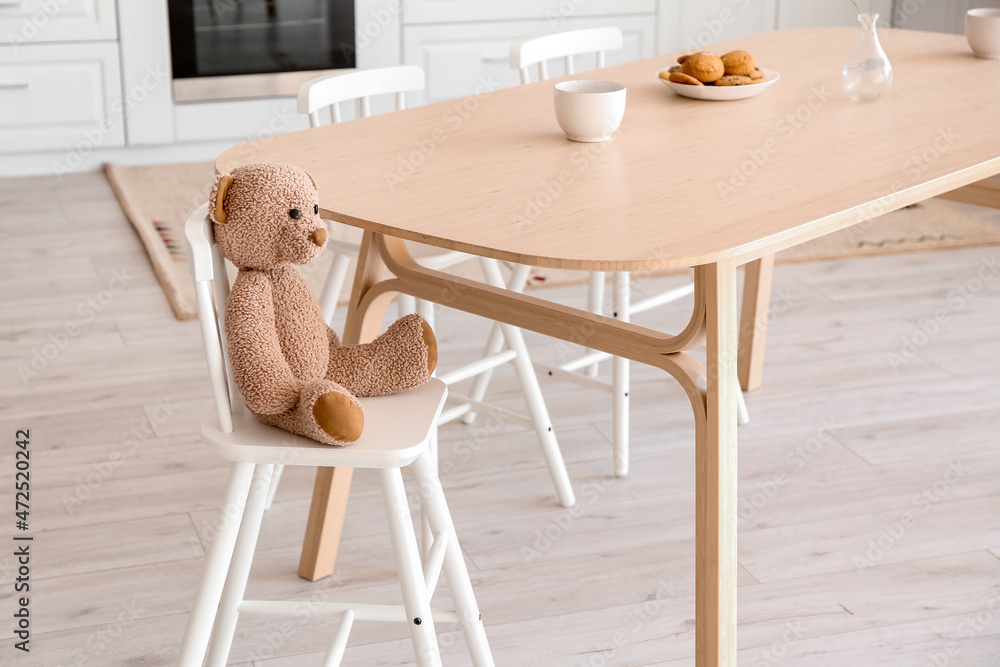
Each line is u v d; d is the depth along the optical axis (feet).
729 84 6.74
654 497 7.39
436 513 4.87
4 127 13.74
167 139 14.46
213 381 4.36
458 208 4.71
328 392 4.25
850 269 11.46
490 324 10.11
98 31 13.69
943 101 6.50
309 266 11.43
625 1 15.51
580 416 8.52
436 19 14.84
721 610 4.83
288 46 14.42
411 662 5.79
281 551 6.77
